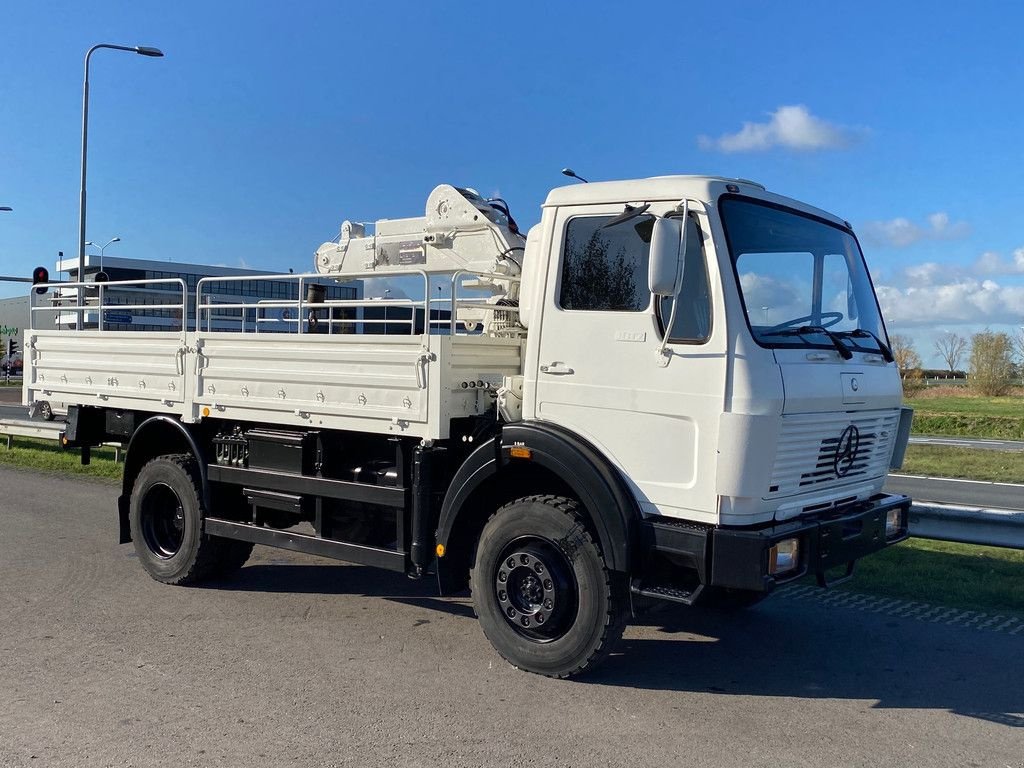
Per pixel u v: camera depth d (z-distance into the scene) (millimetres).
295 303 6137
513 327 5930
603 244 4848
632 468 4676
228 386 6434
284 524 6754
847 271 5387
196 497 6711
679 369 4504
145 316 8430
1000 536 6531
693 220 4555
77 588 6727
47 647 5328
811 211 5219
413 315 5387
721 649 5539
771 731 4234
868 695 4746
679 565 4500
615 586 4695
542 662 4883
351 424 5660
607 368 4758
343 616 6109
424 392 5234
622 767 3809
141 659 5133
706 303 4473
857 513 4977
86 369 7648
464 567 5379
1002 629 5953
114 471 13078
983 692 4801
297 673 4938
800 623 6113
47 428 14156
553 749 3984
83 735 4062
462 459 5512
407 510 5457
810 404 4570
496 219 6602
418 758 3865
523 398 5117
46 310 8320
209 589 6816
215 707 4418
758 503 4395
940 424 27312
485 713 4398
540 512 4871
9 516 9594
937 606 6496
